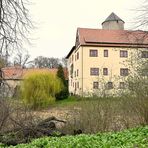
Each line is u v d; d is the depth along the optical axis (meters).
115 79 15.16
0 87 12.55
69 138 10.79
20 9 10.42
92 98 14.34
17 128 12.96
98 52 61.31
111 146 8.98
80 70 60.81
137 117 13.74
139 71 14.41
